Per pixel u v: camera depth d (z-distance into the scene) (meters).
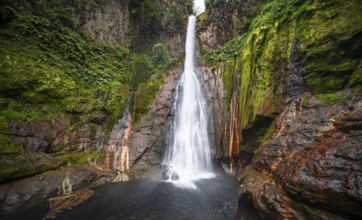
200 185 8.51
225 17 16.27
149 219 5.82
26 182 6.68
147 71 14.23
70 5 13.16
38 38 10.71
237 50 12.17
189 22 19.17
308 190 3.71
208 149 10.75
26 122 8.18
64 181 7.45
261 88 7.75
